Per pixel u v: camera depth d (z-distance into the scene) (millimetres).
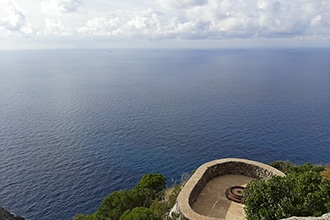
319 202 11844
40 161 55344
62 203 42531
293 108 97625
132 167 53469
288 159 55125
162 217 16641
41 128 76062
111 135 70562
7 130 73938
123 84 165625
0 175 49625
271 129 73688
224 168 20656
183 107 102000
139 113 93438
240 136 68625
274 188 13266
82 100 116562
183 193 16312
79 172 51375
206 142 65062
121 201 21328
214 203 16578
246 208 13648
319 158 55250
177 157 57531
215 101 112500
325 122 79125
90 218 20719
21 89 144375
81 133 72125
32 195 44219
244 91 135500
